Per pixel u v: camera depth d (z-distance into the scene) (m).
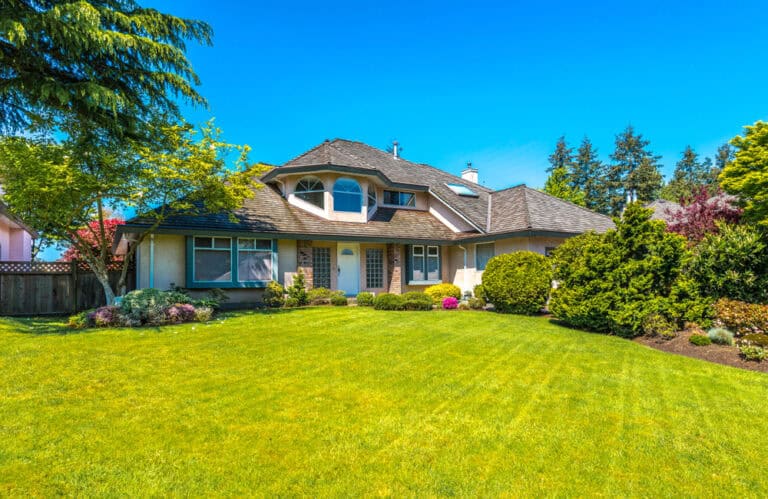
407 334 10.20
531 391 6.16
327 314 13.20
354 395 5.84
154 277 14.11
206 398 5.63
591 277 11.20
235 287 15.23
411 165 24.77
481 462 4.07
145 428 4.68
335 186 18.22
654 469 4.03
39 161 10.41
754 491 3.70
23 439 4.33
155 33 11.83
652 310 10.10
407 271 19.53
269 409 5.29
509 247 17.67
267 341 9.10
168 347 8.39
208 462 3.97
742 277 10.15
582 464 4.09
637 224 10.80
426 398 5.77
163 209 13.21
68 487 3.52
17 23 8.62
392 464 3.99
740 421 5.21
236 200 13.52
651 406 5.66
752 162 12.37
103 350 8.00
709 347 9.01
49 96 10.53
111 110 11.03
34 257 27.42
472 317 13.38
